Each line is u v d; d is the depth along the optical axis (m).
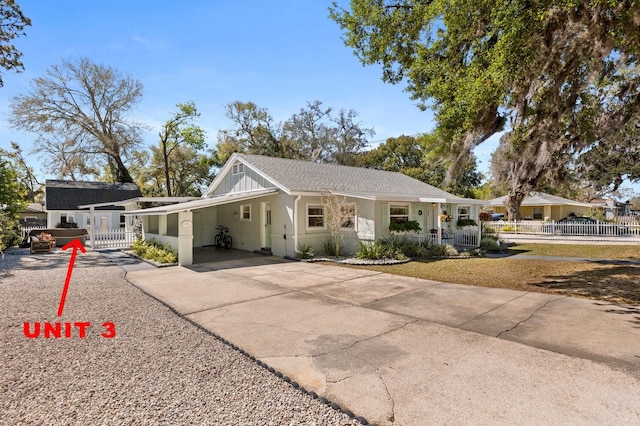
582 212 35.78
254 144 38.06
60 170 31.19
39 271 10.74
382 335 4.86
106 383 3.48
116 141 30.48
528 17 6.11
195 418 2.85
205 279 9.32
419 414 2.90
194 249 16.88
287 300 6.98
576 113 8.45
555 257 13.41
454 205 19.00
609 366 3.76
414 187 19.27
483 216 16.77
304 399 3.16
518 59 6.36
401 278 9.32
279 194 14.15
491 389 3.30
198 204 12.66
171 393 3.28
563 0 5.85
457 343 4.51
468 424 2.74
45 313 6.08
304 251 13.27
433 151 11.15
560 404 3.01
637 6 5.45
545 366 3.78
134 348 4.45
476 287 8.09
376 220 13.54
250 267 11.41
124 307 6.51
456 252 13.63
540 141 8.91
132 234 19.23
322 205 14.35
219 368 3.84
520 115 8.36
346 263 11.89
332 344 4.54
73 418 2.85
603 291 7.48
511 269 10.68
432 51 8.55
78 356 4.18
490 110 8.17
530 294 7.30
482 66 7.23
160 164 36.81
